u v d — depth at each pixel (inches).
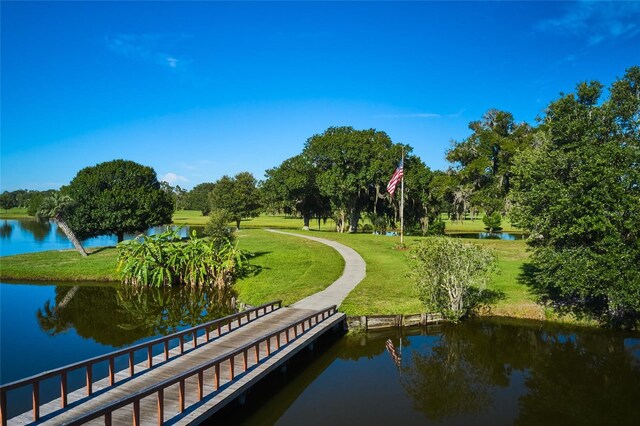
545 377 566.6
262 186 2573.8
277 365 521.3
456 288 769.6
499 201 1640.0
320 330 647.1
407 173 1962.4
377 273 1107.9
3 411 342.3
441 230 2039.9
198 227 3189.0
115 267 1333.7
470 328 755.4
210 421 448.8
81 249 1560.0
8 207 6486.2
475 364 612.4
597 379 558.3
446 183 1824.6
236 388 440.8
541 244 781.9
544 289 897.5
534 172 757.9
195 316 891.4
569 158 707.4
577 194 691.4
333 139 2015.3
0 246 2144.4
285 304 840.9
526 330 743.7
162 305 979.9
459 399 505.4
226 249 1174.3
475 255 775.1
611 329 736.3
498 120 1777.8
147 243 1186.0
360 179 1978.3
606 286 663.8
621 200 660.1
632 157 674.8
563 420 455.2
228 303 973.2
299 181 2192.4
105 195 1860.2
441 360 626.2
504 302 839.1
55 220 1541.6
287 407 481.7
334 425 439.2
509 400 502.9
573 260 682.8
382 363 616.4
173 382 375.6
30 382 362.9
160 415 363.3
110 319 872.9
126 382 453.1
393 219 2229.3
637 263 661.3
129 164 2046.0
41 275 1268.5
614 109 732.0
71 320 865.5
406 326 761.6
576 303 811.4
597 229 657.0
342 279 1045.8
